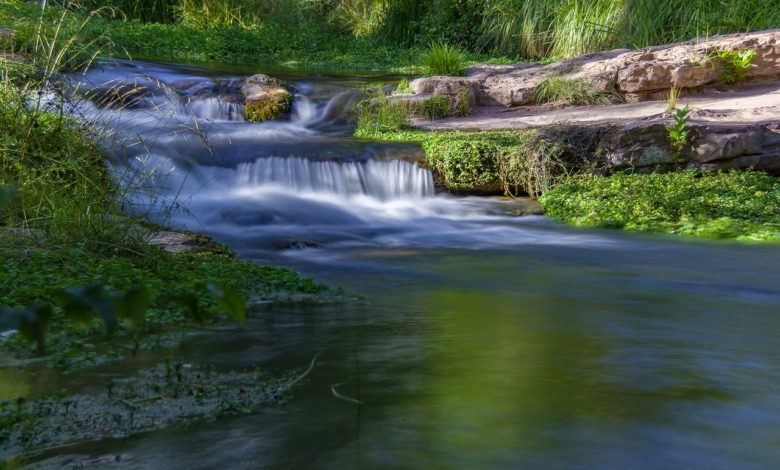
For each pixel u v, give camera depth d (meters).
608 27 23.17
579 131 14.21
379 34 29.84
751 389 4.57
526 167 13.98
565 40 24.30
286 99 17.47
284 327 5.97
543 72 19.58
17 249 7.54
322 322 6.16
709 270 8.93
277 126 16.84
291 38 28.67
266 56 26.56
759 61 18.44
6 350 5.24
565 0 24.50
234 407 4.12
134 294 1.20
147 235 8.43
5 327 1.13
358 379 4.65
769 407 4.25
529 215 13.02
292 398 4.29
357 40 29.38
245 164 13.29
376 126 16.67
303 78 19.94
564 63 20.00
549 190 13.81
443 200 13.70
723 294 7.61
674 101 16.23
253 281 7.47
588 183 13.65
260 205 12.01
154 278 7.08
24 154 8.91
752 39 18.53
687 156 14.00
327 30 30.86
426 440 3.69
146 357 5.12
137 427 3.84
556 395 4.40
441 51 21.25
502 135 15.34
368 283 8.08
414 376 4.73
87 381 4.61
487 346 5.48
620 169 14.12
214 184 12.89
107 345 5.43
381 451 3.54
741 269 8.99
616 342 5.67
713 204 12.36
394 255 9.89
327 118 17.67
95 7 27.38
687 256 9.77
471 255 9.88
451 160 14.09
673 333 5.99
